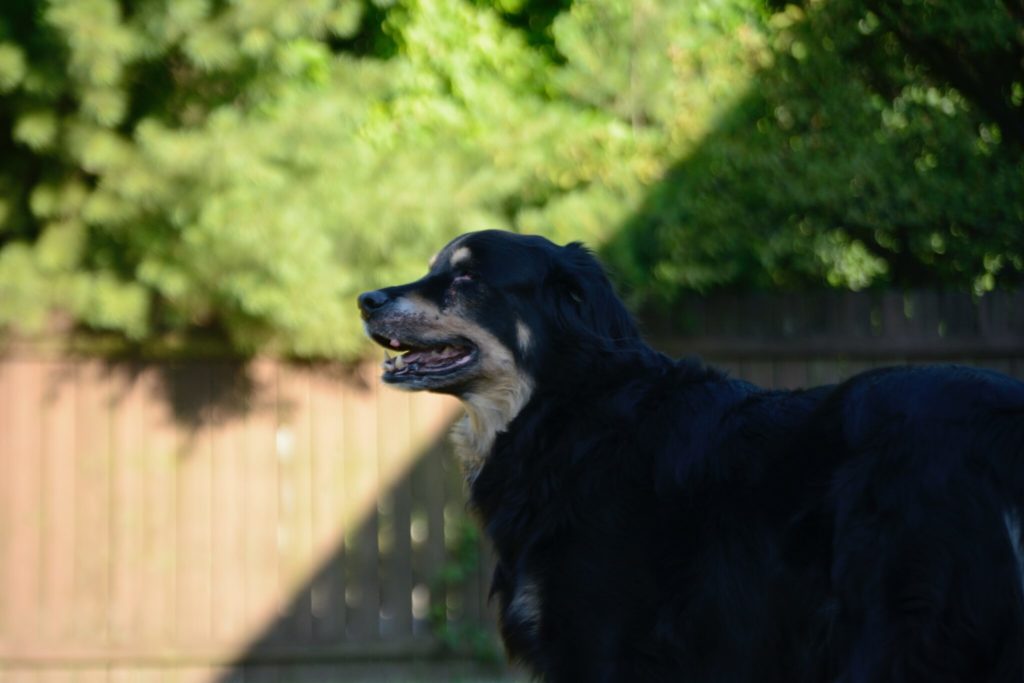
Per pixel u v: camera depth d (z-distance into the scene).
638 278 10.40
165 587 10.35
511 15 14.30
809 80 10.94
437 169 10.36
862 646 4.43
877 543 4.45
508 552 5.45
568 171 10.89
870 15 11.31
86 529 10.31
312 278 9.56
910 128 11.01
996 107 11.59
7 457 10.27
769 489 4.81
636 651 4.93
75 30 9.10
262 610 10.43
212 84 10.08
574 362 5.49
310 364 10.56
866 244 11.24
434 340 5.69
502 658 10.57
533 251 5.71
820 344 10.80
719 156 10.72
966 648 4.33
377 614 10.56
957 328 10.95
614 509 5.07
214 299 9.86
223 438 10.46
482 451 5.77
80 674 10.23
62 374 10.34
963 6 10.84
